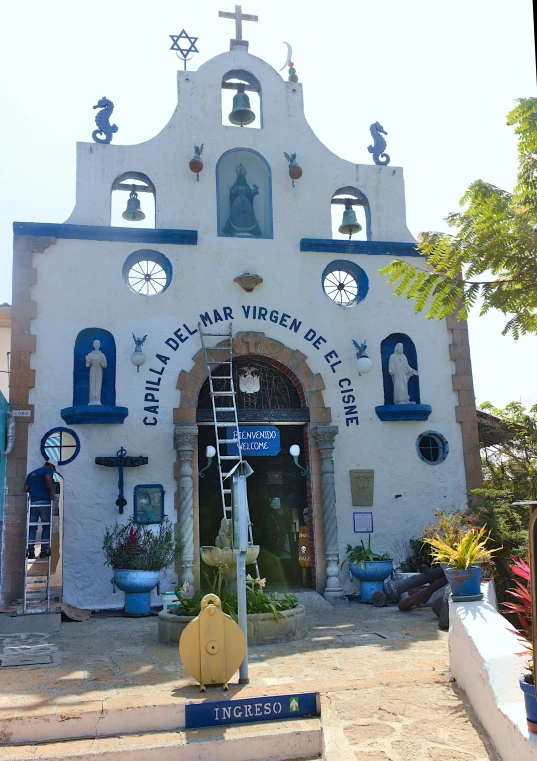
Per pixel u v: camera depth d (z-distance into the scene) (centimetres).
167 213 1409
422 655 810
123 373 1323
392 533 1377
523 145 745
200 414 1342
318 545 1334
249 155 1491
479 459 1440
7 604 1180
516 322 788
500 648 615
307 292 1437
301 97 1524
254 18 1541
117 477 1284
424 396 1448
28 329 1305
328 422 1388
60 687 680
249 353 1380
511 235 738
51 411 1287
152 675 728
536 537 394
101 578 1243
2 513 1220
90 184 1393
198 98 1466
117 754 557
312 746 590
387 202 1531
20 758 542
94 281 1348
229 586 987
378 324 1457
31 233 1336
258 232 1457
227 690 659
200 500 1415
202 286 1391
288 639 902
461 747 551
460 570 741
